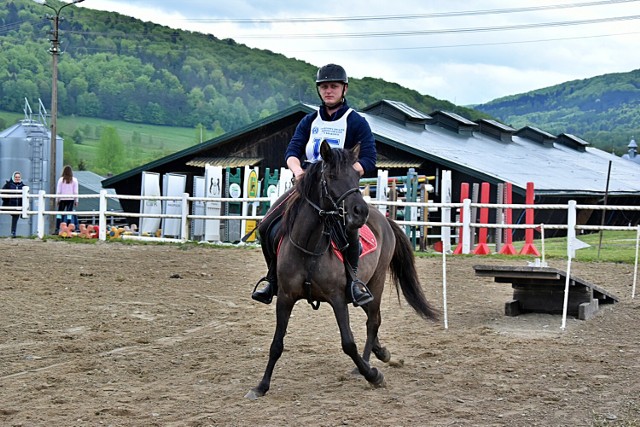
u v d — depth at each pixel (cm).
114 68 14688
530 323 989
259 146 3291
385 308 1117
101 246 1888
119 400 645
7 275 1324
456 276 1418
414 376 726
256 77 17450
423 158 2766
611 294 1134
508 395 660
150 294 1184
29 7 16288
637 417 597
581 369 747
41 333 901
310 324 984
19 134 3281
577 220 3281
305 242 635
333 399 649
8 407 623
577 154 4672
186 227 2006
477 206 1781
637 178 4194
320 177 642
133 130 13350
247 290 1257
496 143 4028
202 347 850
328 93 728
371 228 738
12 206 2306
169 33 18212
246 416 602
